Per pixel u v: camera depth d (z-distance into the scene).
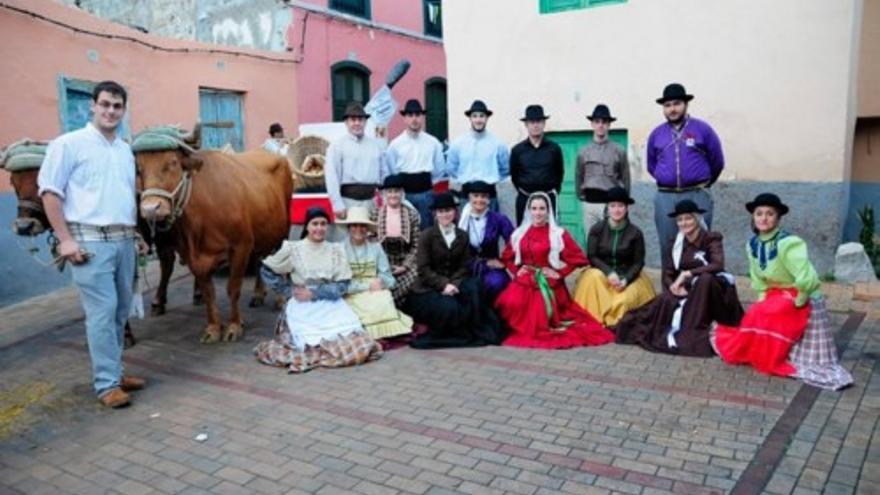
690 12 7.98
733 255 8.06
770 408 4.34
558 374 5.02
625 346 5.64
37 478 3.78
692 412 4.31
